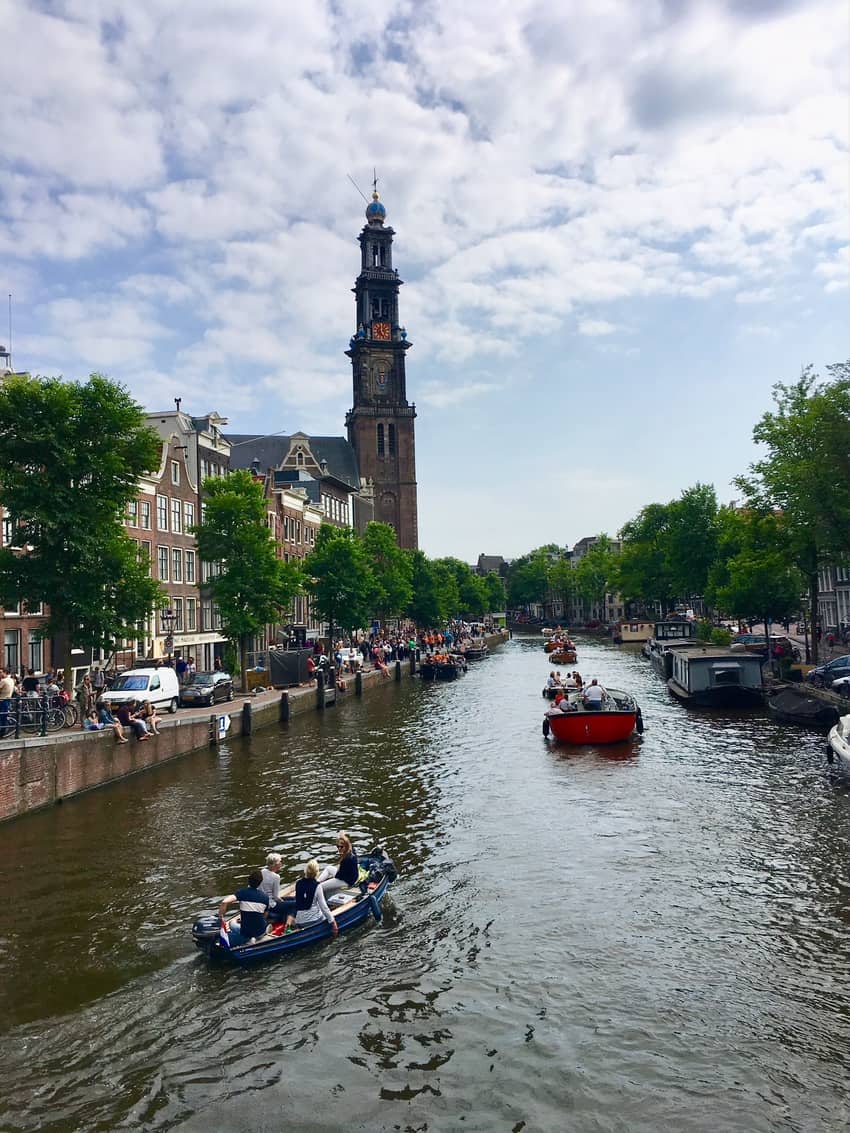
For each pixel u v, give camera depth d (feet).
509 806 83.10
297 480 314.76
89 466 100.94
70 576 100.63
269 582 161.58
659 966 48.26
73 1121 35.58
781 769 95.20
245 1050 40.52
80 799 86.89
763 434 160.56
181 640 179.42
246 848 70.38
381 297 467.11
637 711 122.01
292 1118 35.63
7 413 97.81
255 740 126.00
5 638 123.44
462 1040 41.14
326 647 258.98
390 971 48.24
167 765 105.40
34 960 49.62
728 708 146.30
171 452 179.32
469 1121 35.29
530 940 51.93
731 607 183.83
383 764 105.91
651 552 371.56
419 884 61.67
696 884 60.49
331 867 61.11
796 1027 41.75
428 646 302.66
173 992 45.93
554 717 117.91
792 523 155.53
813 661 161.48
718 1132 34.42
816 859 64.90
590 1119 35.32
